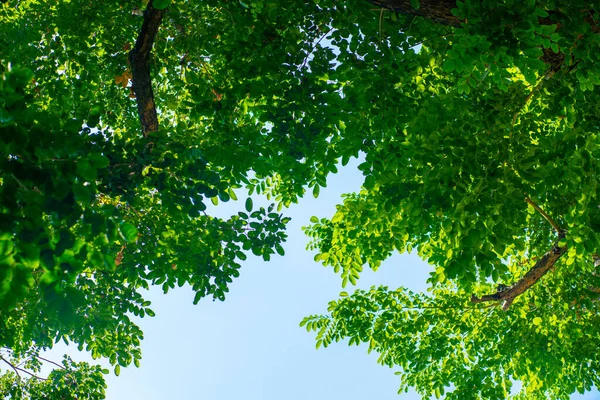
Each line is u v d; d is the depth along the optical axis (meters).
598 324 9.73
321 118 5.82
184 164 5.00
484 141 5.70
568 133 5.54
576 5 4.77
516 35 4.58
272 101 6.11
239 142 6.00
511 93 6.04
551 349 9.76
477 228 5.32
